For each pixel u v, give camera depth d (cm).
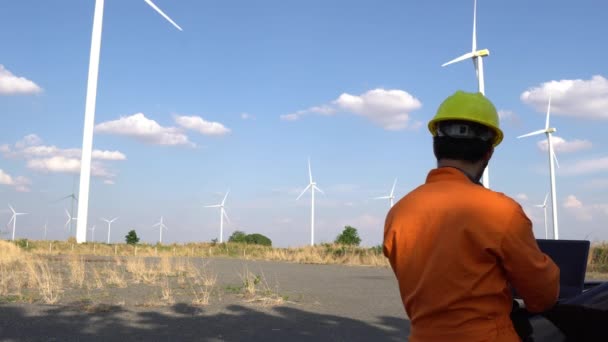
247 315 791
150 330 666
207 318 760
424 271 190
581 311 224
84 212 3600
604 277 1420
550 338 228
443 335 183
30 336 618
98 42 3738
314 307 886
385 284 1313
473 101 204
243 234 6956
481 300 181
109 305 859
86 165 3631
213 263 2262
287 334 653
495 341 179
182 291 1075
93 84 3697
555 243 250
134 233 5484
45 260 1916
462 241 183
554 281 183
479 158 205
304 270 1858
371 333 666
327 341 616
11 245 2620
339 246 3281
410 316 200
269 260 2734
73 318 740
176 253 3288
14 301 886
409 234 197
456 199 190
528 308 191
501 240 179
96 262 1977
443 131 207
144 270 1460
